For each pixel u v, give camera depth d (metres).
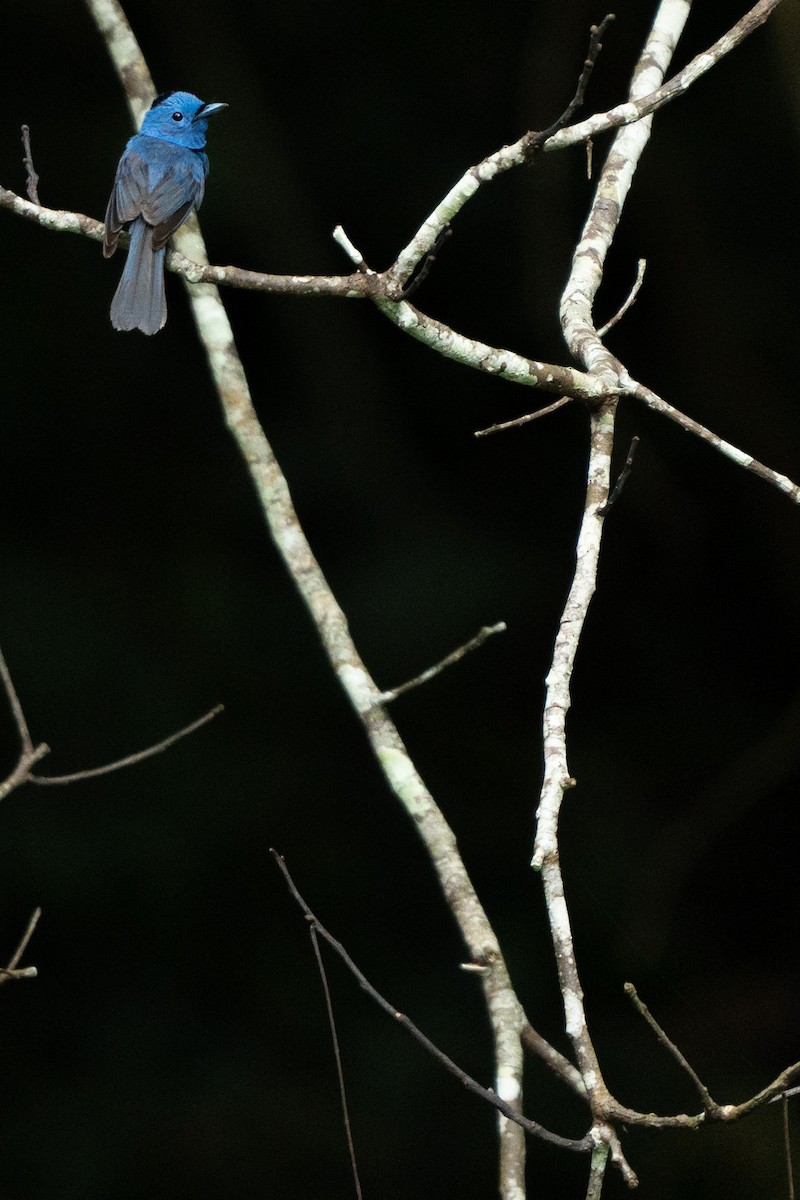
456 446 13.62
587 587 5.17
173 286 13.23
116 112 12.54
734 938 13.07
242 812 12.22
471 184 4.84
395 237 13.27
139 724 12.34
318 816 12.32
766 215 13.09
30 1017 11.43
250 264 13.18
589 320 6.03
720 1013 12.42
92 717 12.30
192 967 11.75
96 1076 11.30
